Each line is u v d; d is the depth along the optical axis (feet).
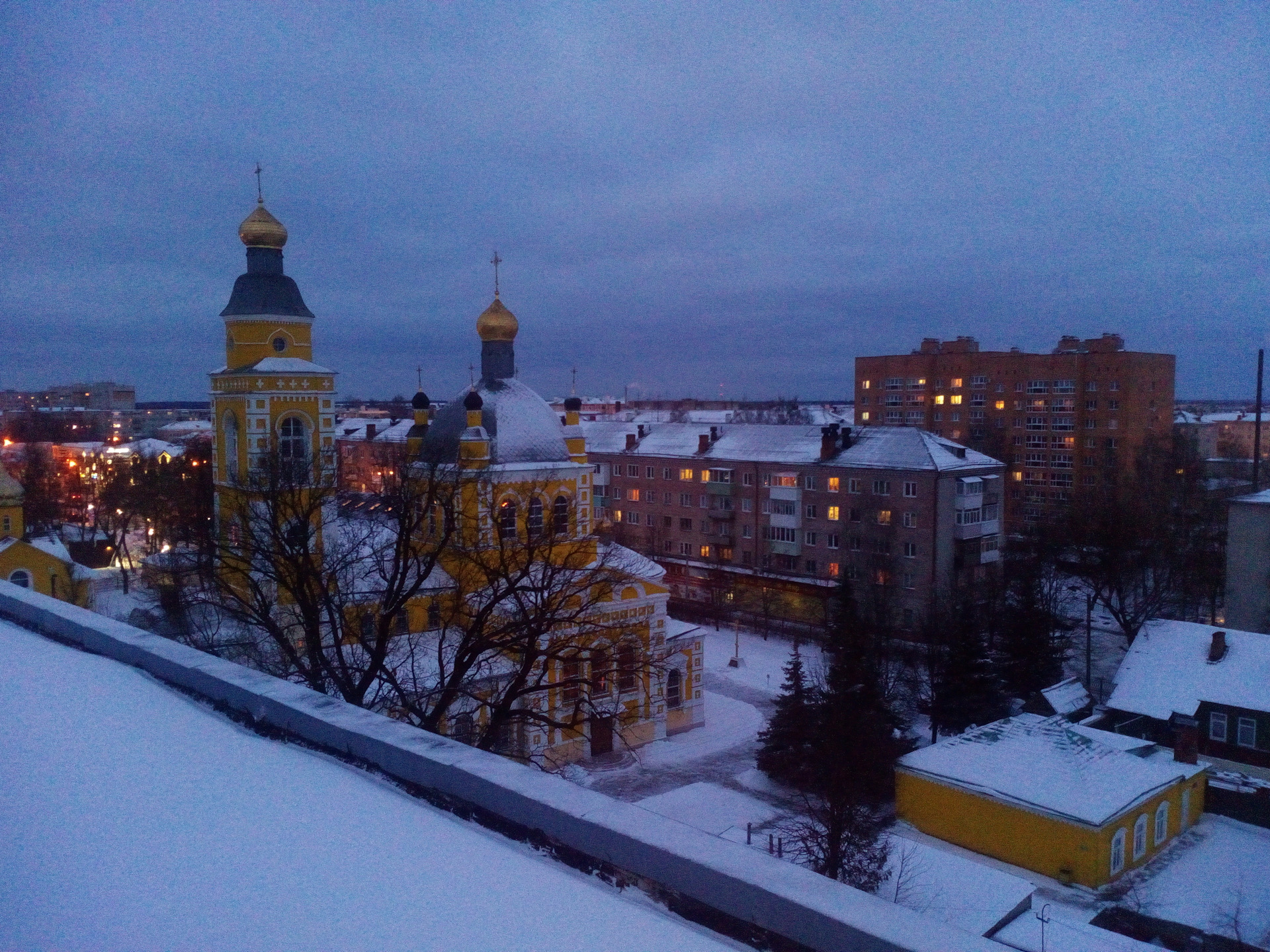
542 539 78.43
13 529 127.03
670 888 14.11
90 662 28.48
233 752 20.48
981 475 175.63
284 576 66.28
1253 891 77.36
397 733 19.72
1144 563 157.99
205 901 13.17
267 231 106.83
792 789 101.14
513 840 16.42
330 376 107.96
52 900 13.05
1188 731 96.12
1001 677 125.39
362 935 12.37
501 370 114.01
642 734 114.01
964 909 65.62
